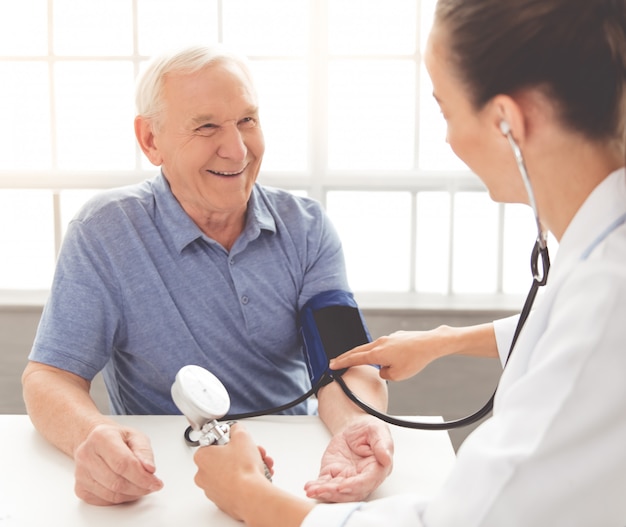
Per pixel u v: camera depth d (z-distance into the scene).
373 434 1.14
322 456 1.19
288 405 1.34
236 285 1.47
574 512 0.67
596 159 0.74
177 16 2.54
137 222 1.46
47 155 2.65
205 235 1.46
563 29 0.71
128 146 2.64
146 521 1.01
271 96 2.60
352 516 0.80
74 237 1.43
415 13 2.54
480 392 2.51
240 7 2.54
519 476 0.67
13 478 1.13
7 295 2.62
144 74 1.42
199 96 1.36
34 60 2.55
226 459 0.97
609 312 0.66
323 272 1.53
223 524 1.00
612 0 0.71
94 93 2.60
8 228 2.71
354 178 2.59
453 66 0.77
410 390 2.51
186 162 1.39
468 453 0.72
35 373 1.33
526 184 0.75
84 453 1.07
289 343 1.54
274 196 1.57
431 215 2.66
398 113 2.62
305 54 2.56
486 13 0.73
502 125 0.74
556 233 0.79
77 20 2.55
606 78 0.71
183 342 1.45
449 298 2.64
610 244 0.71
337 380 1.31
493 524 0.68
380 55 2.54
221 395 1.00
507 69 0.73
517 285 2.70
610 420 0.65
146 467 1.04
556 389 0.67
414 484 1.10
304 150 2.64
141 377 1.48
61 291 1.40
